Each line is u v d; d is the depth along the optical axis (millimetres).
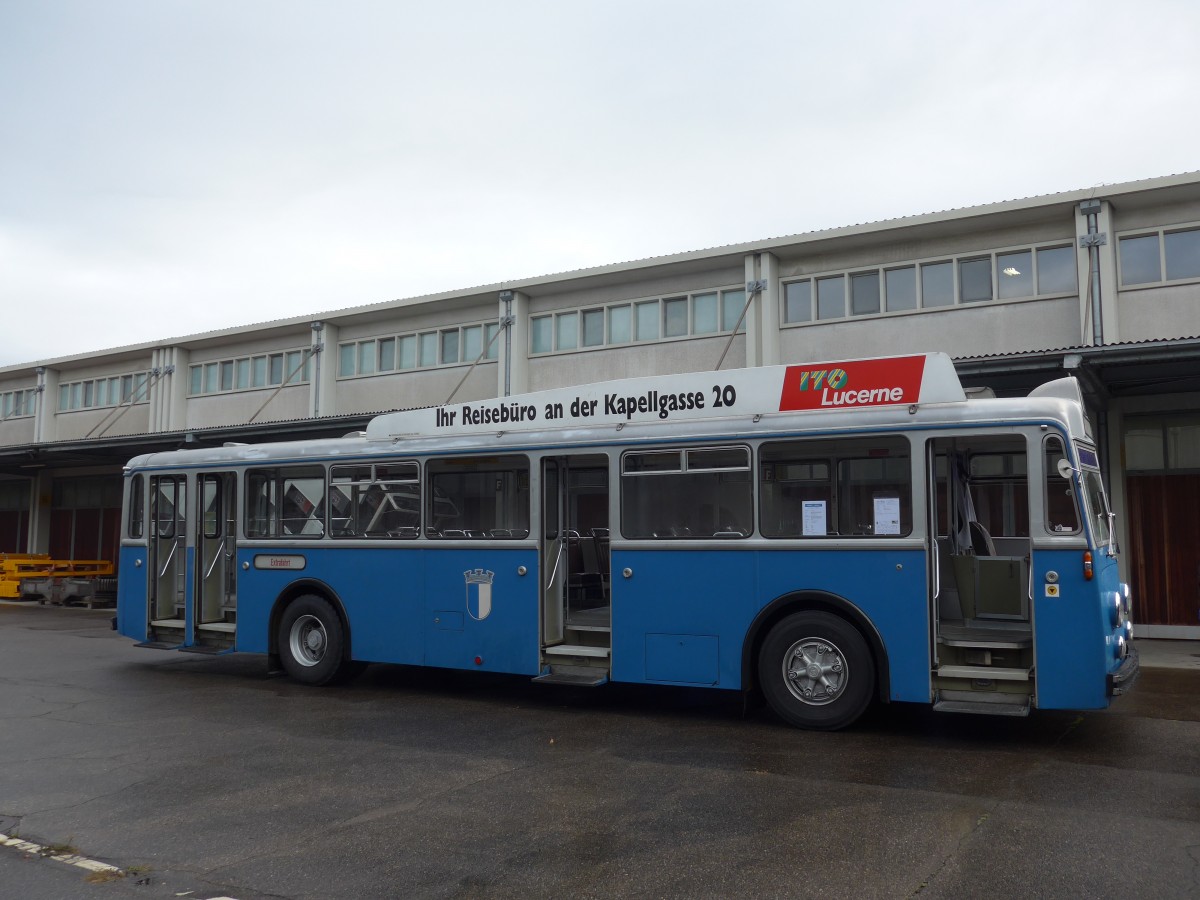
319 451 11672
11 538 34031
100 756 8023
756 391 9055
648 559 9367
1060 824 5848
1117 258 16000
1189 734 8445
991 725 8867
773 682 8750
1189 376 14539
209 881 5160
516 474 10281
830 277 18672
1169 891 4793
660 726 9016
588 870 5207
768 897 4801
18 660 14461
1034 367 13562
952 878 4992
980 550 9195
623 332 21172
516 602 10117
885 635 8289
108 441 24875
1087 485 8211
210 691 11359
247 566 12164
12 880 5230
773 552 8797
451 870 5246
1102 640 7668
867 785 6789
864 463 8531
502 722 9312
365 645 11133
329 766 7582
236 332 27156
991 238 17172
